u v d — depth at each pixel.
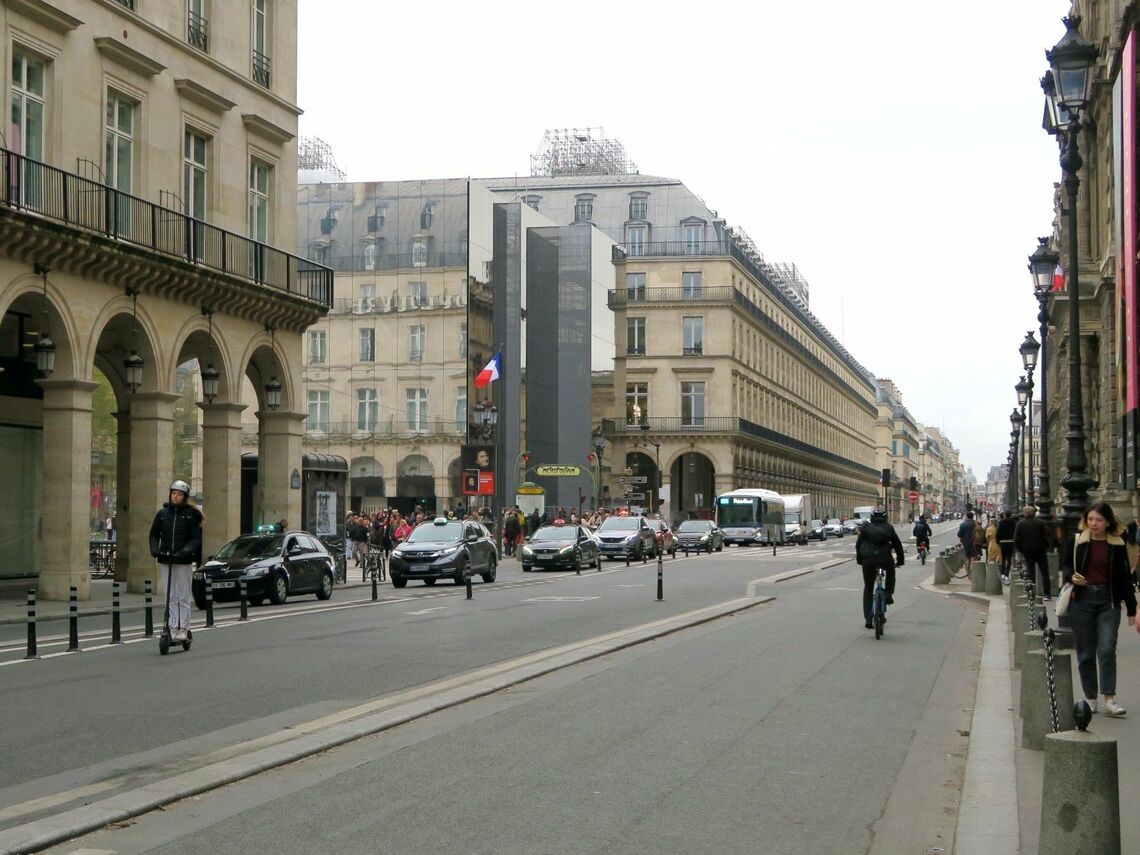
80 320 26.53
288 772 9.01
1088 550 11.46
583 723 11.05
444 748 9.88
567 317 78.69
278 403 34.78
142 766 9.32
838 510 142.12
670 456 89.00
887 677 14.44
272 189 35.44
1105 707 11.44
